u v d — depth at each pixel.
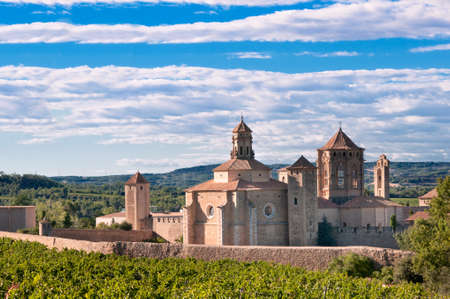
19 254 88.56
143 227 170.12
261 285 60.66
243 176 120.81
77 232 126.50
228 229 114.06
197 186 125.44
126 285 63.75
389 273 69.69
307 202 115.88
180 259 79.25
